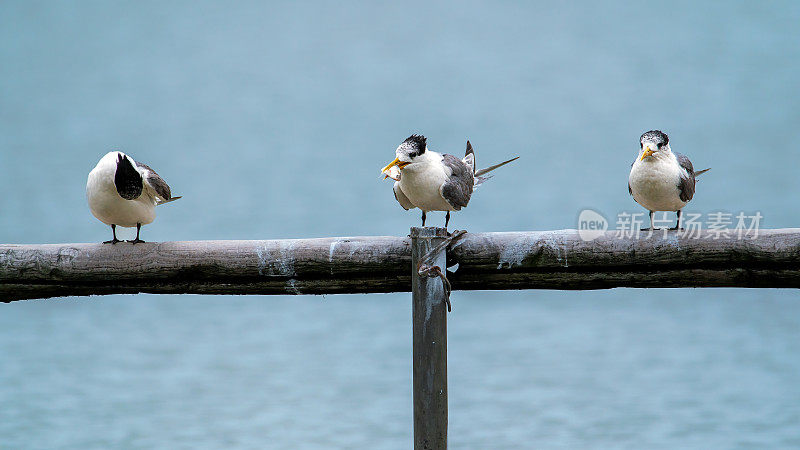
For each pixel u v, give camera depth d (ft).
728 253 31.45
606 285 32.68
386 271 33.37
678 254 31.73
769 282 31.63
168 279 34.76
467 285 33.27
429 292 31.81
